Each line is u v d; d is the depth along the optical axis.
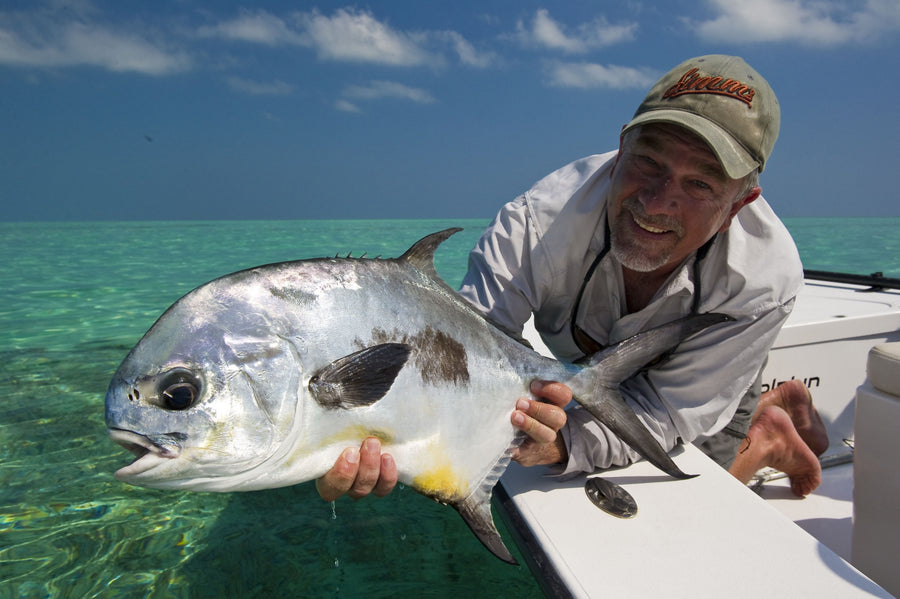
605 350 0.83
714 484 0.82
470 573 0.91
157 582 0.89
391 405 0.67
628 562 0.67
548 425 0.79
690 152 0.76
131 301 3.60
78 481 1.21
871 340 1.35
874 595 0.62
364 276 0.69
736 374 0.88
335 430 0.64
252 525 1.05
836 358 1.32
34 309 3.32
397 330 0.69
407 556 0.96
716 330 0.87
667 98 0.79
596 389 0.83
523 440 0.81
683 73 0.80
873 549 0.82
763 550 0.69
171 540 1.00
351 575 0.90
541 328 1.03
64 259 6.19
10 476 1.23
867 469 0.82
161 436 0.58
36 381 1.91
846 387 1.35
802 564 0.67
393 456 0.68
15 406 1.65
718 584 0.64
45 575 0.91
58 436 1.44
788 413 1.25
